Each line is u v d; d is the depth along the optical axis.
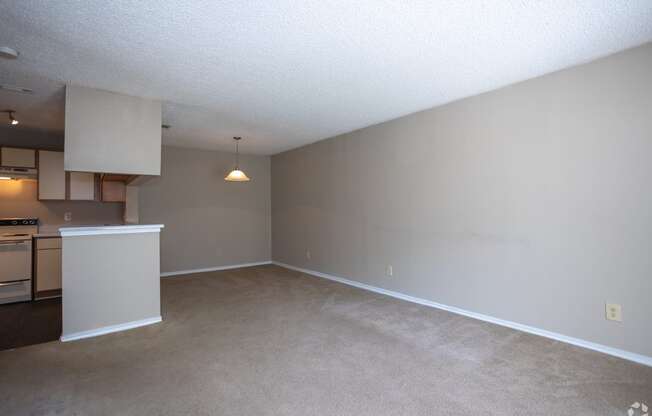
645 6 1.92
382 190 4.55
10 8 1.92
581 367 2.41
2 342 2.98
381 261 4.58
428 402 2.02
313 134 5.23
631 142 2.50
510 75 2.96
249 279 5.53
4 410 1.93
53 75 2.88
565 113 2.83
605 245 2.63
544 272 2.97
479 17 2.04
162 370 2.42
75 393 2.12
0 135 4.62
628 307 2.53
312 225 5.93
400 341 2.93
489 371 2.38
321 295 4.48
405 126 4.21
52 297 4.57
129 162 3.37
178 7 1.92
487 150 3.37
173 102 3.64
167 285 5.11
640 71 2.45
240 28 2.16
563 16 2.04
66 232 2.95
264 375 2.35
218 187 6.54
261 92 3.35
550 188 2.93
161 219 5.92
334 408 1.96
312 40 2.32
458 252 3.64
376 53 2.52
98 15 2.00
